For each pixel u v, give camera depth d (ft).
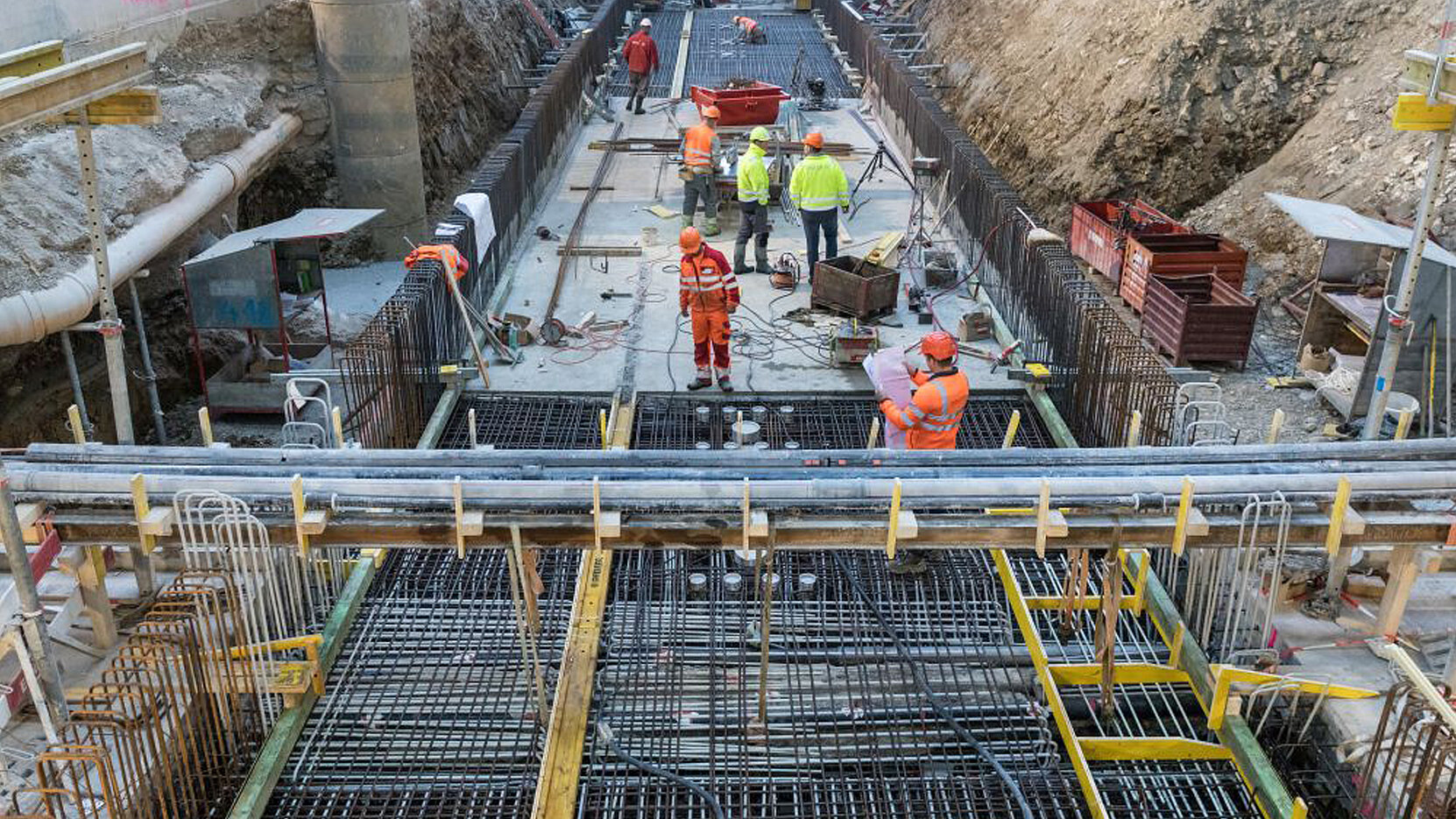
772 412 31.78
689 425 31.30
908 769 19.62
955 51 80.02
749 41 84.33
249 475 19.21
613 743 19.60
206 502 18.65
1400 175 43.60
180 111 44.14
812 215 38.29
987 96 68.90
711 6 103.50
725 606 23.32
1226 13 52.39
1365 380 33.53
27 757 18.12
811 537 18.56
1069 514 18.76
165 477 18.51
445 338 33.27
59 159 36.65
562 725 19.71
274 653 21.15
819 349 35.27
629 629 22.65
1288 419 35.96
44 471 18.60
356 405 27.50
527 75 76.23
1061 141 57.47
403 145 52.60
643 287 40.45
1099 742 19.58
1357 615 22.29
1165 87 52.49
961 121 71.36
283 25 51.37
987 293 40.09
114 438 38.81
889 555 18.30
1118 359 28.02
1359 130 46.93
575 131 61.16
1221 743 19.86
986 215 40.47
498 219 40.40
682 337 36.47
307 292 38.88
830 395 32.60
